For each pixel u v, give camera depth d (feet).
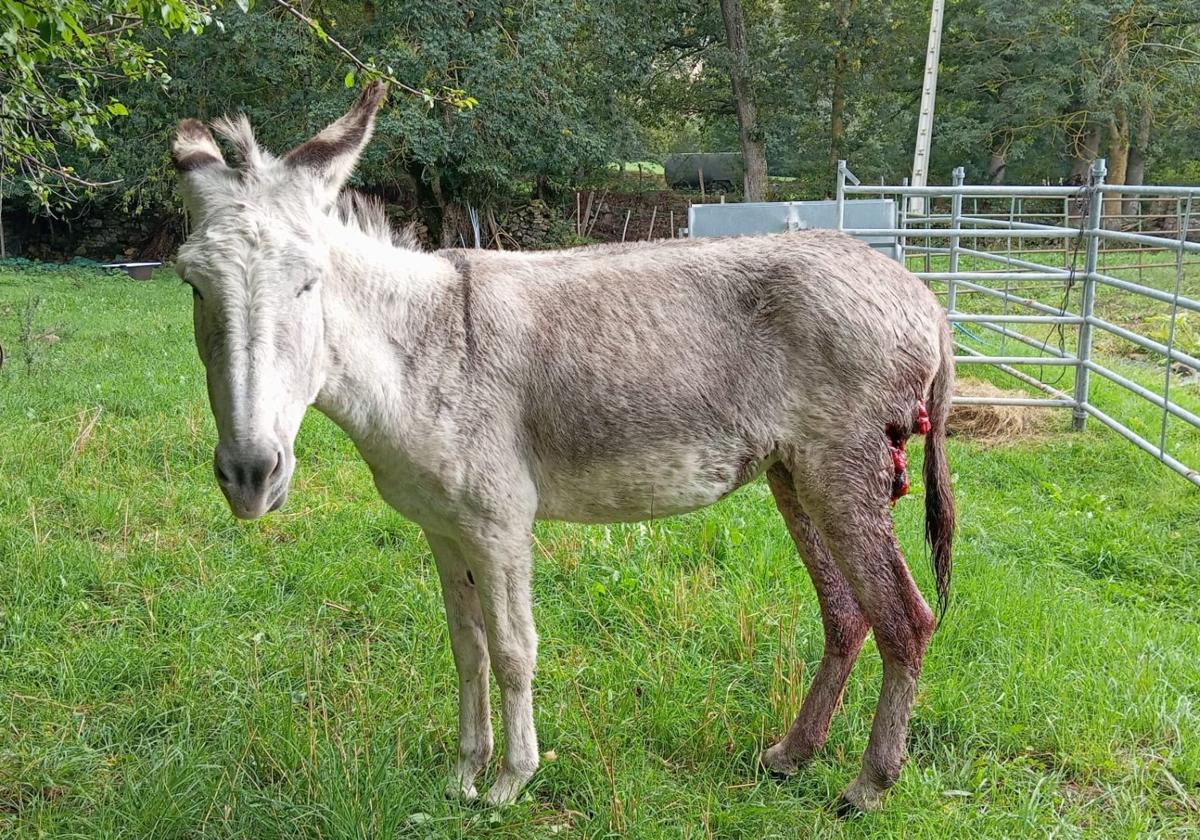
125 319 42.37
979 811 9.98
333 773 9.95
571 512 10.29
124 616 14.02
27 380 27.25
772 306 9.83
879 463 9.93
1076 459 22.18
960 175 31.58
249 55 60.03
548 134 64.23
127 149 63.77
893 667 10.02
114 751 11.28
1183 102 76.07
